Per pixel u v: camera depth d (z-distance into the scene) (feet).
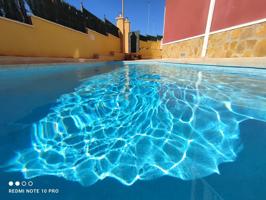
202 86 9.55
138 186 2.74
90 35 29.04
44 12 18.95
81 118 5.34
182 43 24.03
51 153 3.58
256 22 12.73
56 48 21.03
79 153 3.59
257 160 3.30
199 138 4.13
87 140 4.07
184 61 20.16
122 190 2.67
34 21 17.47
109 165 3.22
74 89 9.20
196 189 2.66
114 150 3.69
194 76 12.83
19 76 12.23
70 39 23.58
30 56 17.28
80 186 2.74
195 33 20.76
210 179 2.85
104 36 34.73
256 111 5.69
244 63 12.50
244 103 6.47
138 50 49.19
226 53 15.94
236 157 3.40
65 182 2.83
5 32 14.57
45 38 19.07
